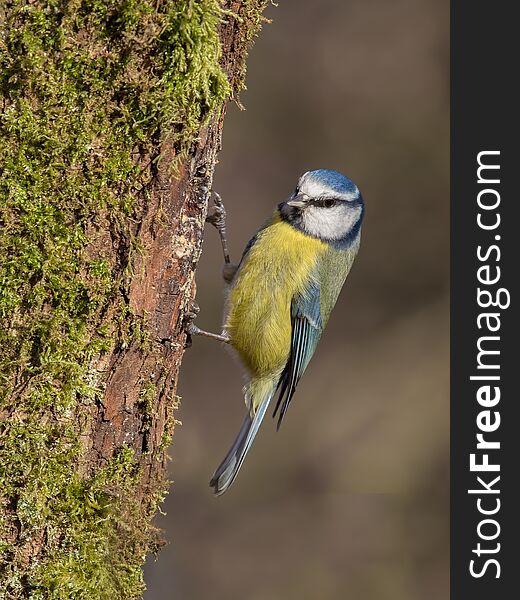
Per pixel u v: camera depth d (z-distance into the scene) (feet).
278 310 30.83
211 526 55.72
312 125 60.08
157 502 22.06
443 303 60.54
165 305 21.03
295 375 31.78
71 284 19.57
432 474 56.80
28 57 18.92
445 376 58.90
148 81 19.54
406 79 59.47
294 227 31.09
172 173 20.36
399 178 59.77
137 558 21.13
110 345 20.16
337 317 61.41
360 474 57.16
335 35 60.54
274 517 56.24
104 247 19.86
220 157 59.88
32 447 19.47
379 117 59.82
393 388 59.47
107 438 20.45
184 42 19.51
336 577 54.08
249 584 53.36
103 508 20.20
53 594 19.51
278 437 58.49
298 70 60.44
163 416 21.90
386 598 53.36
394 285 61.21
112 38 19.21
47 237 19.34
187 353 59.82
